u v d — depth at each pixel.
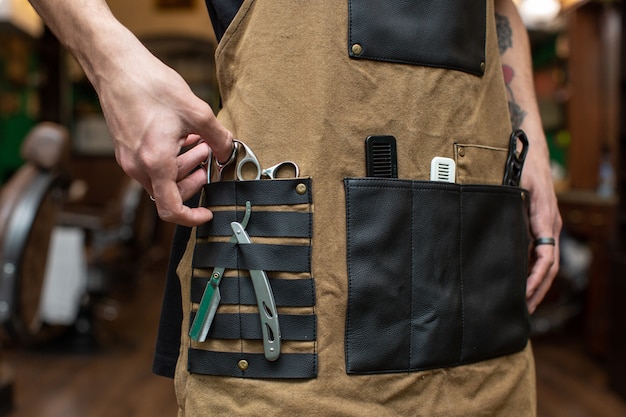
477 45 0.72
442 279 0.65
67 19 0.56
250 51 0.63
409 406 0.63
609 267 2.61
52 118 5.92
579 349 3.26
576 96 3.83
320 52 0.62
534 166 0.83
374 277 0.61
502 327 0.70
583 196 3.24
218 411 0.60
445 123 0.67
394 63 0.65
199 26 6.52
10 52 4.93
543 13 3.86
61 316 2.87
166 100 0.54
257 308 0.60
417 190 0.64
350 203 0.61
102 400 2.43
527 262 0.75
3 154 4.86
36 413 2.27
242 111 0.63
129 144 0.54
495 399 0.69
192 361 0.62
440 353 0.64
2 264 1.93
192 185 0.59
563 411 2.35
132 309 4.19
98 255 3.16
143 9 6.49
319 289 0.60
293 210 0.60
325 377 0.59
